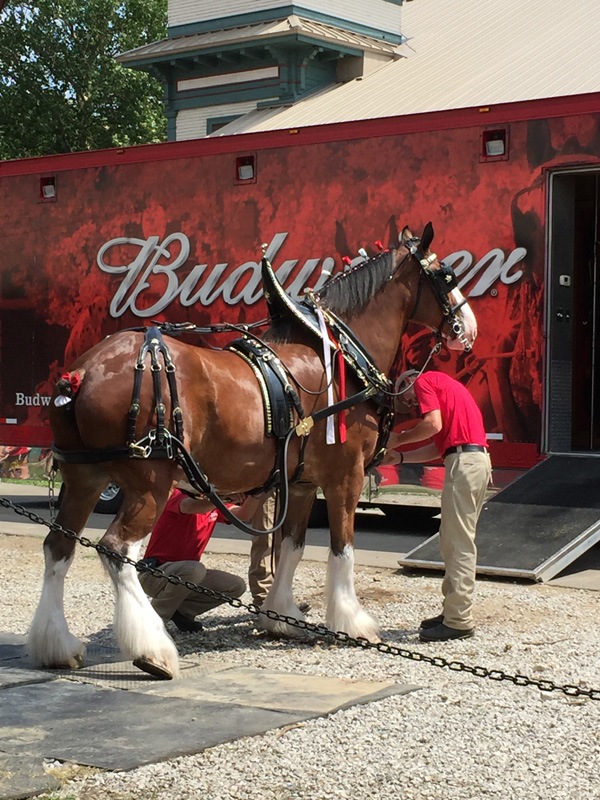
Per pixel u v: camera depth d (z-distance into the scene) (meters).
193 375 5.92
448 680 5.83
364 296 7.07
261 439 6.17
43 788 4.10
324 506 12.79
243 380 6.16
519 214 10.52
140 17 34.56
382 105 19.11
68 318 13.20
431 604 8.03
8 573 9.38
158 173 12.55
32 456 13.45
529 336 10.50
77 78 34.47
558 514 9.47
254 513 7.21
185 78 23.08
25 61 34.31
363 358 6.73
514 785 4.26
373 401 6.73
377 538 11.96
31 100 34.22
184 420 5.83
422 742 4.75
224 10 22.38
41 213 13.38
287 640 6.83
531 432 10.52
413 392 7.70
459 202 10.80
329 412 6.45
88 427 5.71
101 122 35.53
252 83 22.06
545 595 8.40
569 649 6.60
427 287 7.25
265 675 5.86
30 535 11.91
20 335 13.53
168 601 6.68
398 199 11.10
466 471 6.85
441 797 4.12
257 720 4.97
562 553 8.86
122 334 6.01
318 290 7.08
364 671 6.04
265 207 11.84
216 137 12.12
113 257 12.88
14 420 13.59
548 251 10.41
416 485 11.12
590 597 8.38
